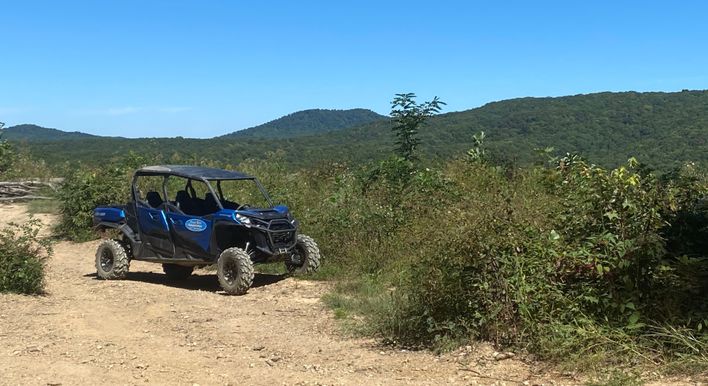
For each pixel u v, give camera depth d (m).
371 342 6.30
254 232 9.55
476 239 5.82
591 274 5.78
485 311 5.79
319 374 5.32
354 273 9.73
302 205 12.91
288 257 9.92
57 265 12.16
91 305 8.24
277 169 16.28
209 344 6.36
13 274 8.83
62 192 16.41
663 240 5.74
